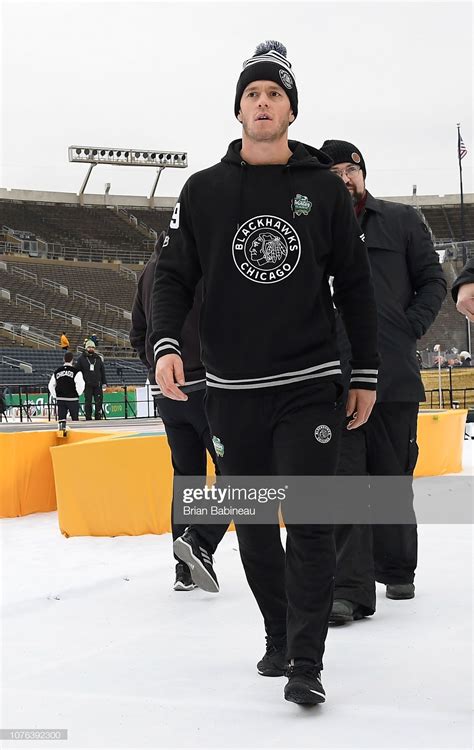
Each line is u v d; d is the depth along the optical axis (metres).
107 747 2.32
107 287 46.41
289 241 2.60
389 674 2.88
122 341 40.81
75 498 6.00
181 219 2.74
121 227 53.12
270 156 2.65
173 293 2.75
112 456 5.94
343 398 2.69
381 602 3.93
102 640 3.42
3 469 7.07
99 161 54.69
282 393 2.62
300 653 2.55
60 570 4.86
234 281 2.62
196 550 3.88
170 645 3.33
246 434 2.67
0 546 5.71
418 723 2.42
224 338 2.64
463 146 45.75
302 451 2.59
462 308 2.66
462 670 2.90
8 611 3.90
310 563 2.59
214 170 2.71
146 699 2.71
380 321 3.90
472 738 2.29
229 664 3.06
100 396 19.86
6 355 35.44
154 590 4.32
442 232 54.41
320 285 2.66
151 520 5.96
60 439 7.42
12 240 48.38
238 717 2.52
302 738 2.33
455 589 4.10
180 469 4.35
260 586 2.86
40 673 3.00
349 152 4.00
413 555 3.96
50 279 45.69
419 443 8.64
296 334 2.60
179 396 2.68
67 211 52.84
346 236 2.70
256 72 2.65
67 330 40.47
